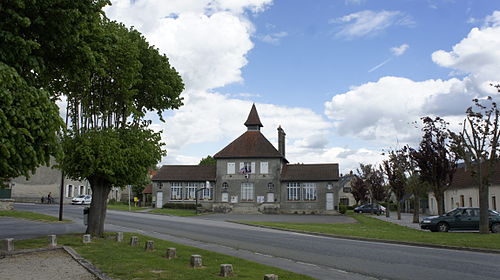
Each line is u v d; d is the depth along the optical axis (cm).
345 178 9094
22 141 788
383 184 5222
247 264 1098
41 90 847
